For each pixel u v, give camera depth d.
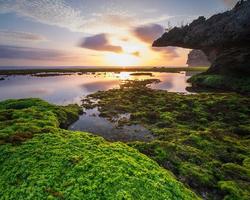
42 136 16.11
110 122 32.53
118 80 100.56
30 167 11.92
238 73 69.19
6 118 24.27
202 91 63.56
